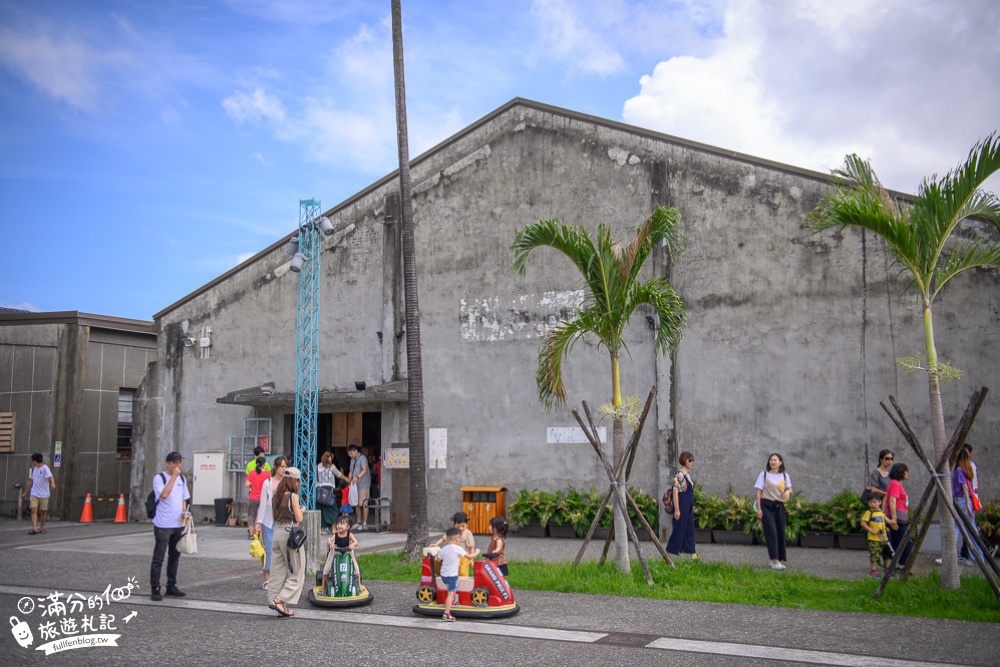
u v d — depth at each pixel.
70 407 24.19
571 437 17.30
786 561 13.05
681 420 16.33
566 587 10.79
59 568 13.17
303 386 20.16
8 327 25.28
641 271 17.03
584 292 17.61
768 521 12.08
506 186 18.66
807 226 15.81
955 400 14.59
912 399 14.81
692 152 16.98
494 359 18.25
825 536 14.60
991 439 14.30
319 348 20.33
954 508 9.61
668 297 12.40
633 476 16.64
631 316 17.06
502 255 18.48
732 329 16.19
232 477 20.84
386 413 19.16
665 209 12.02
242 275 21.59
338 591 9.90
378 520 18.31
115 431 25.45
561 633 8.46
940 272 10.48
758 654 7.46
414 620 9.19
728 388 16.08
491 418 18.09
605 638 8.20
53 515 23.70
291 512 9.70
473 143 19.14
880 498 11.07
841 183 11.29
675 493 12.63
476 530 17.34
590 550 14.73
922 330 14.87
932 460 14.51
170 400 22.11
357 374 19.77
